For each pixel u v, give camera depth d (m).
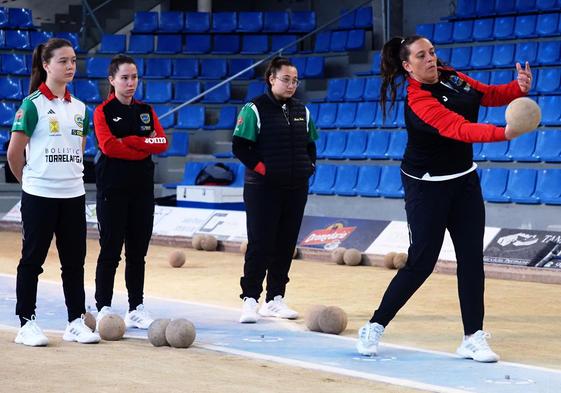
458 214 6.23
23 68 21.47
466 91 6.15
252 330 7.35
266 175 7.65
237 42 22.94
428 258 6.20
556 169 15.01
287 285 10.29
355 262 12.23
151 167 7.48
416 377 5.57
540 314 8.38
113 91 7.43
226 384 5.15
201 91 21.77
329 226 13.18
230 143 20.56
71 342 6.64
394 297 6.26
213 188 15.84
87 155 19.78
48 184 6.43
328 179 17.64
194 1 25.59
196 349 6.45
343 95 19.80
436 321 7.89
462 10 20.47
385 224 12.65
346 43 21.45
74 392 4.86
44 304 8.65
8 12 22.27
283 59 7.72
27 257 6.48
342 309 8.03
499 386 5.32
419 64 6.04
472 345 6.17
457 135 5.76
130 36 22.98
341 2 24.45
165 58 22.61
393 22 20.95
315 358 6.20
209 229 14.27
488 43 19.25
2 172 19.33
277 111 7.74
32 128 6.39
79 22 23.72
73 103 6.60
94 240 15.06
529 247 11.13
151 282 10.44
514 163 15.92
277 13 23.33
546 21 18.62
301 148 7.82
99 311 7.50
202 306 8.63
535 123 5.39
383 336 7.16
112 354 6.12
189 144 20.94
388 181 16.78
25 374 5.32
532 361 6.20
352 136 18.16
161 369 5.58
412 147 6.20
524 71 6.14
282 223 7.96
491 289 10.06
